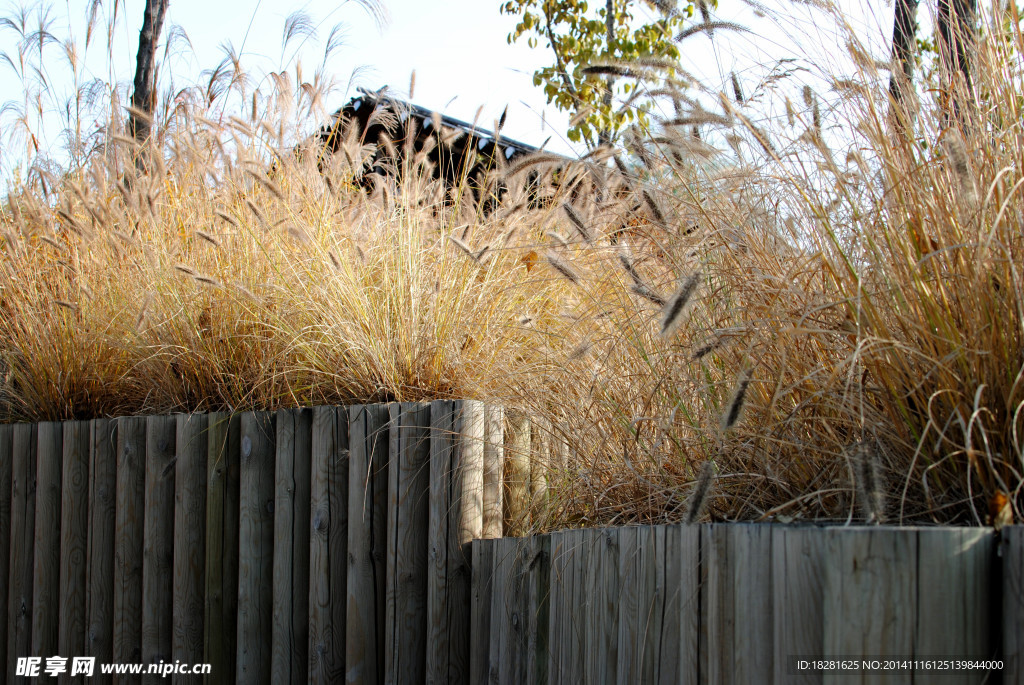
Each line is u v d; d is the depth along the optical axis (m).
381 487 2.69
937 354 1.72
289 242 3.55
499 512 2.73
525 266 3.42
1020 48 1.97
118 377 3.80
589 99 4.98
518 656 2.30
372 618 2.65
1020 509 1.58
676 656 1.67
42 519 3.55
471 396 3.04
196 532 3.10
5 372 4.14
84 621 3.38
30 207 4.22
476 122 3.88
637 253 2.56
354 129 3.92
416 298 3.19
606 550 1.94
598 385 2.49
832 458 1.86
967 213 1.76
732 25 2.37
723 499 2.04
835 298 1.90
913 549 1.33
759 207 2.18
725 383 2.04
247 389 3.36
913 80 2.14
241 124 3.86
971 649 1.31
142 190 3.80
